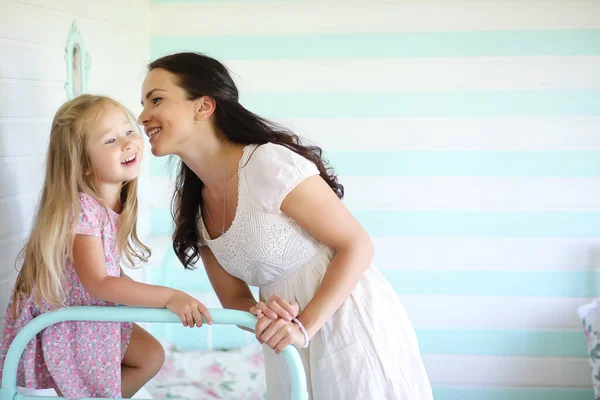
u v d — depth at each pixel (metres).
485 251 2.88
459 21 2.82
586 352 2.89
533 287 2.89
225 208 1.41
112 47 2.39
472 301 2.90
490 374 2.92
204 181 1.44
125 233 1.38
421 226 2.89
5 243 1.55
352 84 2.86
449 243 2.89
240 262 1.42
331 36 2.85
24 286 1.32
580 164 2.85
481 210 2.88
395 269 2.91
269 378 1.53
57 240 1.25
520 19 2.81
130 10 2.62
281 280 1.43
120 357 1.35
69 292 1.32
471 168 2.87
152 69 1.38
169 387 2.22
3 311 1.55
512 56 2.83
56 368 1.29
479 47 2.83
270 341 1.27
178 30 2.88
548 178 2.86
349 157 2.88
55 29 1.83
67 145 1.28
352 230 1.36
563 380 2.90
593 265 2.87
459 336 2.91
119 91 2.49
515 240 2.88
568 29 2.81
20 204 1.62
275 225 1.36
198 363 2.34
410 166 2.88
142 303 1.25
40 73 1.73
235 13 2.86
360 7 2.84
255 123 1.39
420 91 2.85
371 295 1.44
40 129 1.73
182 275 2.86
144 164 2.85
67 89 1.90
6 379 1.25
